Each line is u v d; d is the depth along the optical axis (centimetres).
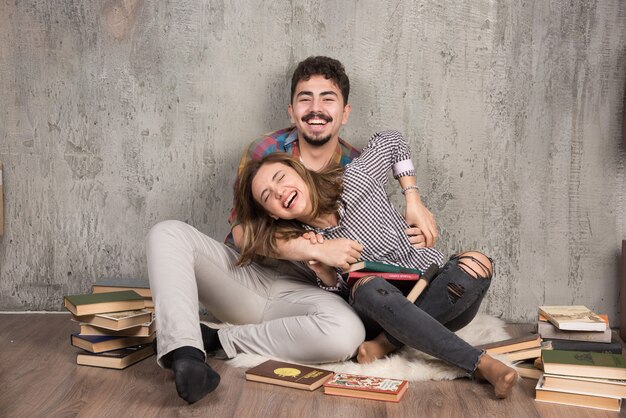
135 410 178
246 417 173
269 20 284
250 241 224
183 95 287
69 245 293
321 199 225
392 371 203
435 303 215
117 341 221
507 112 284
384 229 233
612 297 288
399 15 282
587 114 283
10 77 288
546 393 186
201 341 191
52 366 216
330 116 254
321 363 214
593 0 279
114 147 290
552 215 287
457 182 288
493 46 282
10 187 291
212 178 291
